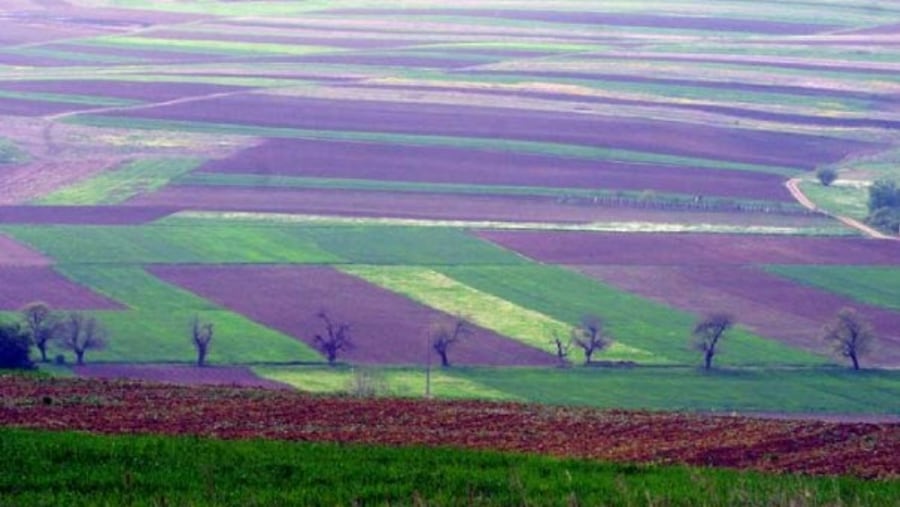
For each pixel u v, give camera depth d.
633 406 182.75
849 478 81.88
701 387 194.75
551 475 79.25
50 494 73.56
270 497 73.38
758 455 90.88
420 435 94.44
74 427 93.75
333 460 82.38
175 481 76.62
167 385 115.00
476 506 72.19
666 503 71.44
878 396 190.50
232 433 93.31
